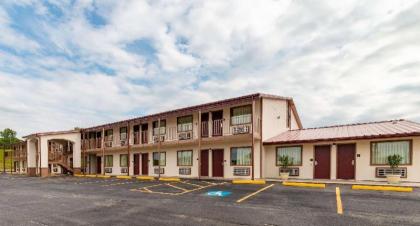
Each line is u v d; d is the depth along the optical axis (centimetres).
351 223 753
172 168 2605
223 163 2262
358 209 917
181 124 2577
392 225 728
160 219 845
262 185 1652
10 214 986
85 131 3509
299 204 1022
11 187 1986
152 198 1252
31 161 3678
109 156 3334
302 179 1919
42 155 3322
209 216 866
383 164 1658
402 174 1581
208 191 1438
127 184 1955
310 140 1892
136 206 1063
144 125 2953
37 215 956
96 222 831
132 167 3005
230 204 1055
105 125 3188
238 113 2214
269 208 964
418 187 1399
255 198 1178
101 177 2864
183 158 2531
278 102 2278
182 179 2233
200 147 2244
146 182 2080
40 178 2944
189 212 930
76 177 2984
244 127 2153
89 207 1074
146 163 2870
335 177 1820
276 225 750
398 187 1352
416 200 1054
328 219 799
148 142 2859
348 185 1522
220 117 2328
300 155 1975
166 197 1270
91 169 3581
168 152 2658
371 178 1692
